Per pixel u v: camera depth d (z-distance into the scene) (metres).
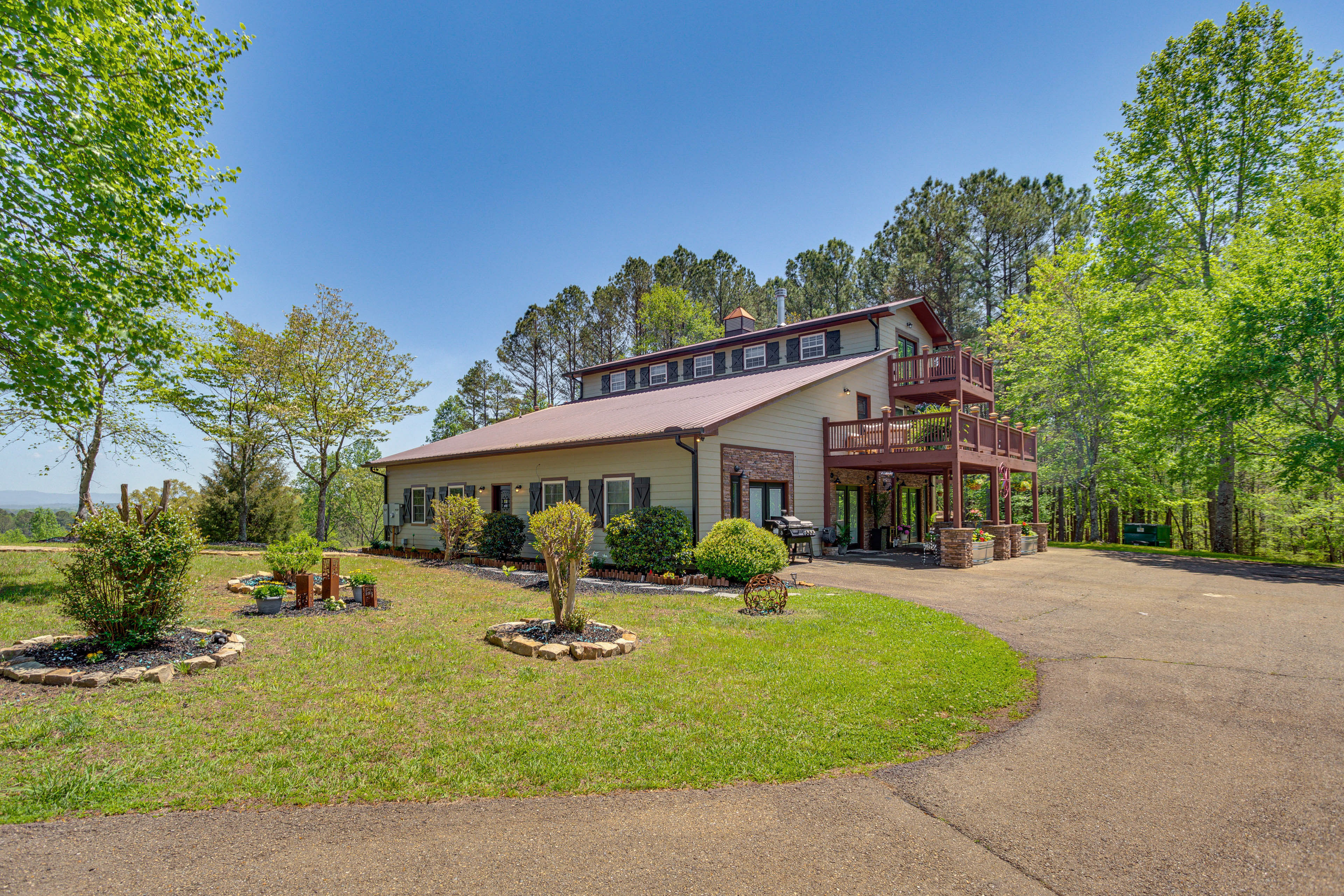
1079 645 7.30
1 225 8.64
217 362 12.77
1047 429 28.53
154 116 10.18
